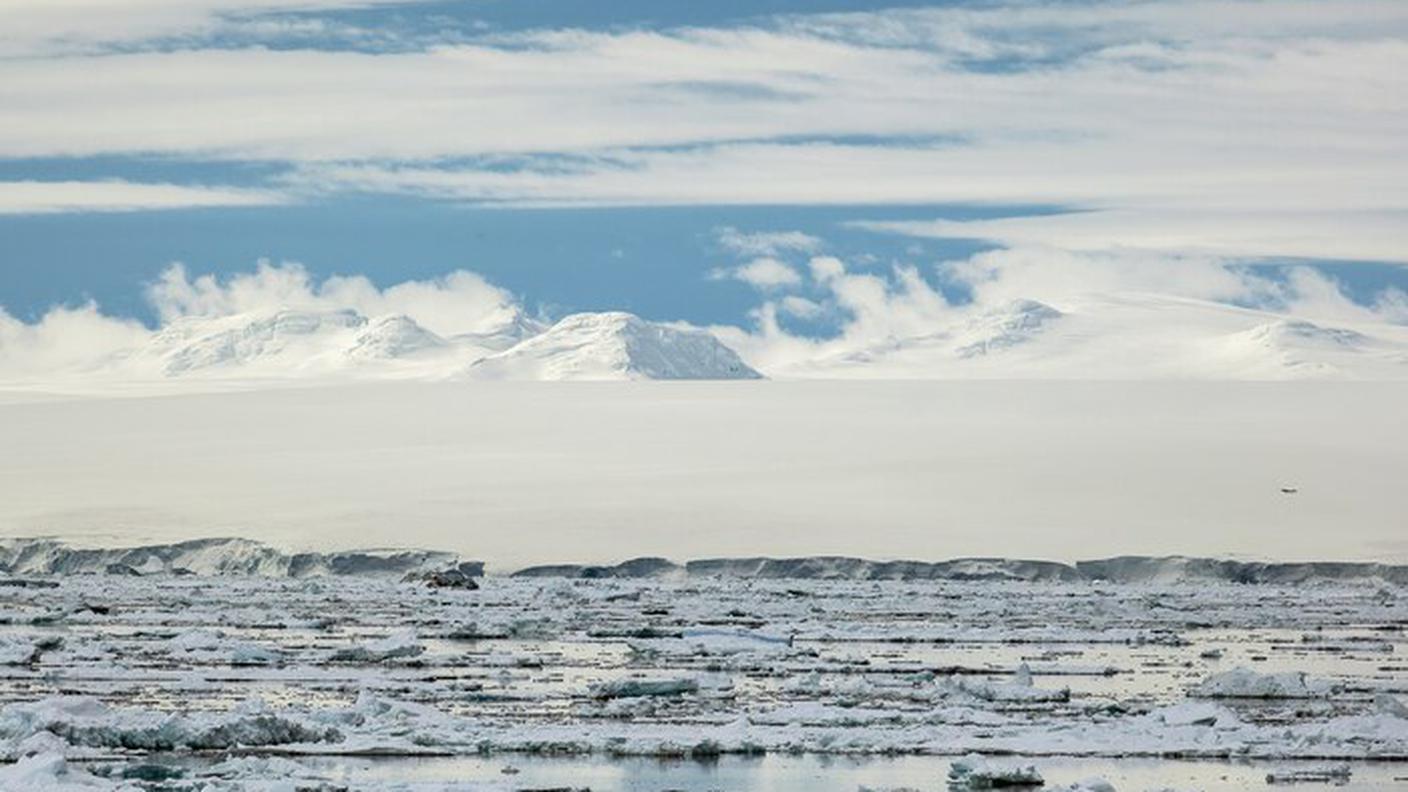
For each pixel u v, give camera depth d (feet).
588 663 561.02
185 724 385.50
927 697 474.49
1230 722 418.31
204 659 549.13
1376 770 369.91
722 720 428.56
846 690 485.97
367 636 654.53
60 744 374.02
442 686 491.72
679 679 481.87
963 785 352.90
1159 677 535.19
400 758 377.30
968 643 647.97
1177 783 355.97
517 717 433.89
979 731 408.46
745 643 621.31
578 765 373.20
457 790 338.54
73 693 471.21
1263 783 356.59
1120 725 415.85
